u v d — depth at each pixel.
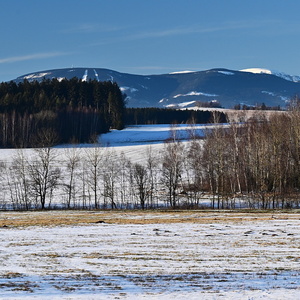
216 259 50.91
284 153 147.00
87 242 64.81
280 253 54.09
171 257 52.47
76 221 93.31
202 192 148.75
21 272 45.12
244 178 154.25
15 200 155.25
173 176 151.25
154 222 88.62
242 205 130.38
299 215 97.88
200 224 83.50
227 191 144.62
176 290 37.06
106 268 46.81
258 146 146.75
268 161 144.25
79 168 194.50
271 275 42.66
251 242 62.34
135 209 130.62
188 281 40.44
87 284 39.50
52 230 79.00
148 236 69.56
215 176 153.00
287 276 42.09
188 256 52.91
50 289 37.66
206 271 44.69
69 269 46.50
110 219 97.12
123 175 168.62
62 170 191.75
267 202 126.06
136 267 47.09
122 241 65.12
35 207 141.00
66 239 68.00
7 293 36.31
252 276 42.28
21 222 92.88
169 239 66.25
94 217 103.25
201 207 127.56
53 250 58.59
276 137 147.50
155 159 195.62
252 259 50.66
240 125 191.50
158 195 153.50
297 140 150.38
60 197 161.50
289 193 134.12
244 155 152.88
